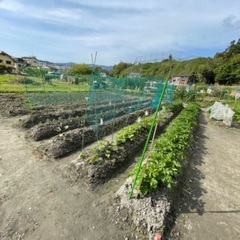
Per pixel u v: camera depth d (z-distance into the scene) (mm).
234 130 13602
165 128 10875
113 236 3391
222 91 36344
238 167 7098
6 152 5930
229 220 4176
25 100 12820
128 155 6273
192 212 4262
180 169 5617
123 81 13805
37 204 3912
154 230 3475
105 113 10539
